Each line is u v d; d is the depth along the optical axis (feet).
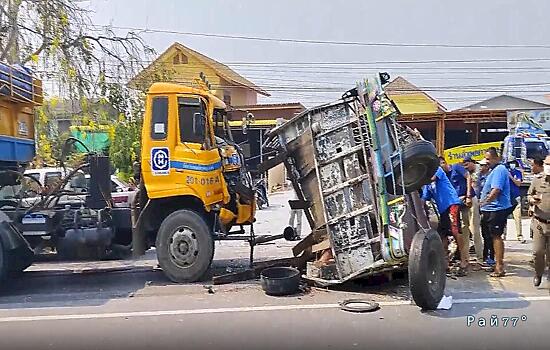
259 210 64.44
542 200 24.82
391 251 22.54
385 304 22.77
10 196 31.24
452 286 25.80
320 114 25.04
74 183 31.17
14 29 50.26
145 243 28.40
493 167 28.91
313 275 25.67
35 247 28.68
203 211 27.58
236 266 31.86
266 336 18.94
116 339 18.92
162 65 54.75
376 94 23.54
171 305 23.25
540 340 18.24
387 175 23.17
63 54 51.11
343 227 24.47
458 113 83.56
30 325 20.72
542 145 60.64
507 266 30.32
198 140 26.76
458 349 17.49
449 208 27.84
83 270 31.32
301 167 25.70
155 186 26.96
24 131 32.07
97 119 51.19
